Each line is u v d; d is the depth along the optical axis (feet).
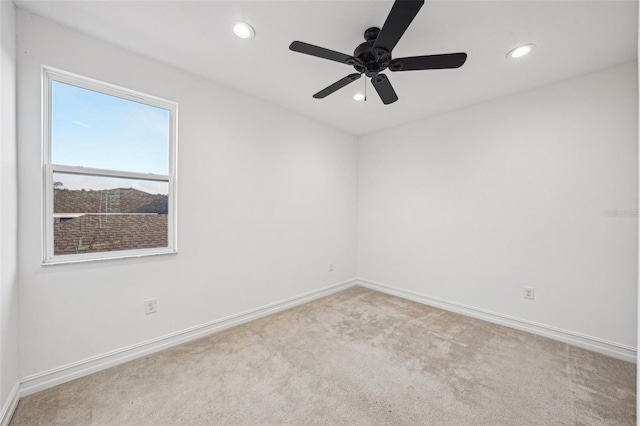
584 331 7.88
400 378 6.39
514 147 9.12
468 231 10.24
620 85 7.32
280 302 10.64
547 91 8.45
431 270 11.33
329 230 12.69
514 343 8.07
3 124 4.93
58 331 6.06
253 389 5.98
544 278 8.57
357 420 5.15
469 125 10.21
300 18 5.76
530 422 5.12
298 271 11.34
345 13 5.59
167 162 7.88
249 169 9.57
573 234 8.06
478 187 9.98
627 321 7.27
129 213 7.27
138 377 6.36
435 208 11.21
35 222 5.77
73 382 6.14
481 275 9.91
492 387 6.09
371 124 12.35
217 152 8.71
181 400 5.63
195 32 6.25
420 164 11.72
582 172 7.89
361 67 5.89
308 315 10.19
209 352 7.50
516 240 9.11
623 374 6.58
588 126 7.79
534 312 8.75
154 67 7.38
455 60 5.53
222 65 7.64
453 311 10.62
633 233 7.20
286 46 6.75
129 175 7.23
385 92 6.89
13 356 5.34
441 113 10.93
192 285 8.20
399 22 4.44
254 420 5.13
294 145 11.05
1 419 4.79
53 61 5.95
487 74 7.86
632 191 7.21
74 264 6.25
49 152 6.11
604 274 7.59
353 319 9.83
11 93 5.24
